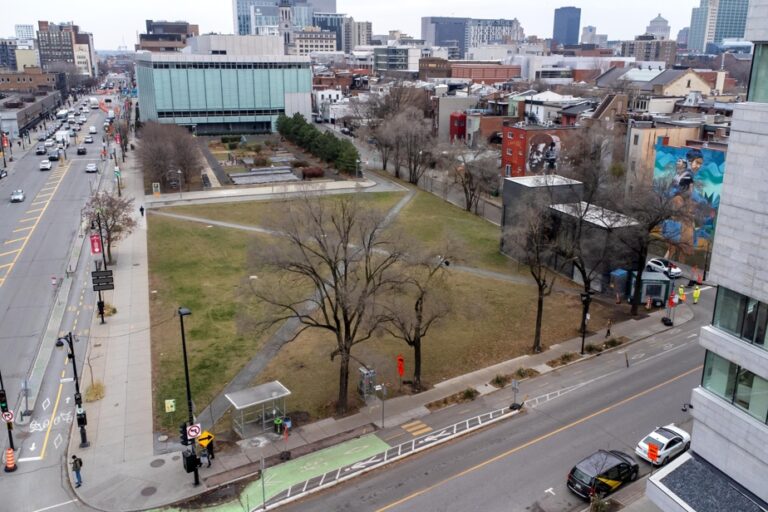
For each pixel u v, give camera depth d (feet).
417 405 125.49
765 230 75.97
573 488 97.14
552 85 644.27
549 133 314.96
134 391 128.98
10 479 101.81
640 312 175.83
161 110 521.65
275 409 115.96
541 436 114.62
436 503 95.71
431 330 159.74
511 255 220.43
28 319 165.48
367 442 112.57
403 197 314.55
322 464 105.91
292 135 473.67
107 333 156.87
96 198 223.71
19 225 255.70
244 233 246.06
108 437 113.19
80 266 207.31
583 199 215.51
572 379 136.98
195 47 612.70
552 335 159.43
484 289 190.08
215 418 119.85
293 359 143.74
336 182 347.36
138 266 208.03
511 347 152.35
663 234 188.03
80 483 99.71
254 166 394.73
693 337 158.71
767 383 78.43
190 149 338.95
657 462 104.58
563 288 193.88
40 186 329.11
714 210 201.36
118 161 399.44
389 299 128.36
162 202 297.94
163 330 158.61
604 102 351.67
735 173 79.25
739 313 81.71
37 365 140.36
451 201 310.86
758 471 80.18
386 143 374.43
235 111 547.90
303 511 94.12
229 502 96.22
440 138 406.62
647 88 506.48
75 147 463.01
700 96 411.54
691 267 212.02
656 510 93.97
